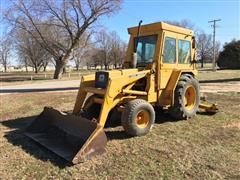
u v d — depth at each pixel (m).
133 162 6.33
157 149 7.04
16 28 40.50
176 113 9.35
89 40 43.62
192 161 6.37
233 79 26.89
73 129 7.25
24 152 6.97
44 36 40.69
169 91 9.02
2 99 15.95
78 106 8.55
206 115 10.30
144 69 8.70
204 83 22.78
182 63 9.55
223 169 5.99
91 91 8.16
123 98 8.03
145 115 8.04
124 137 7.87
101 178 5.66
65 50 41.81
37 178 5.69
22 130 8.78
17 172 5.94
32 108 12.51
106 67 80.62
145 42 9.13
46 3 39.12
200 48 81.88
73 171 5.95
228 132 8.38
